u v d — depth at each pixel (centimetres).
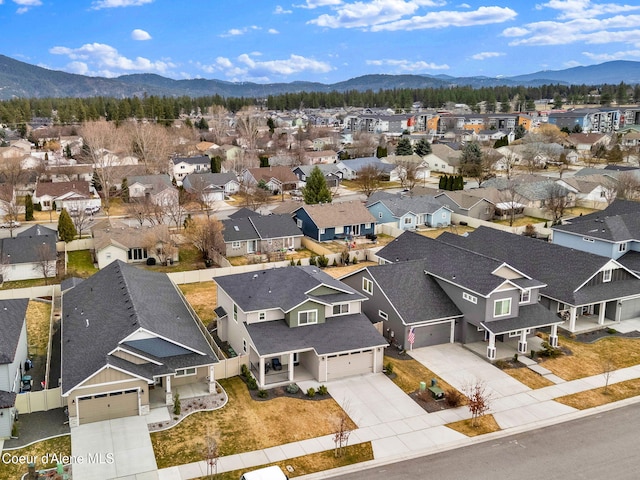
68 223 6825
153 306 3859
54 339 4266
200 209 9175
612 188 8738
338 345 3622
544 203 8462
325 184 8556
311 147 16300
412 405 3341
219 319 4250
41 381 3603
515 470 2736
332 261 6262
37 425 3058
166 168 12250
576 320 4644
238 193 10575
